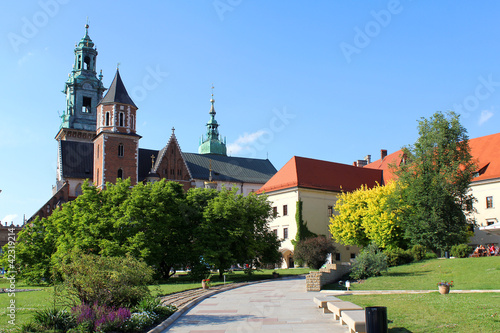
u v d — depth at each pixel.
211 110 122.12
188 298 26.95
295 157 71.31
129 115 80.88
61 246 43.88
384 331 13.01
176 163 88.75
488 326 14.77
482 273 29.56
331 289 30.61
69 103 110.56
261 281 41.00
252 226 47.78
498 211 57.03
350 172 75.31
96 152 81.12
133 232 43.03
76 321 17.06
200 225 45.22
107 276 19.56
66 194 86.31
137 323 17.16
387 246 49.09
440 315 17.02
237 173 102.44
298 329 16.69
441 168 45.03
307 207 66.94
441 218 43.88
